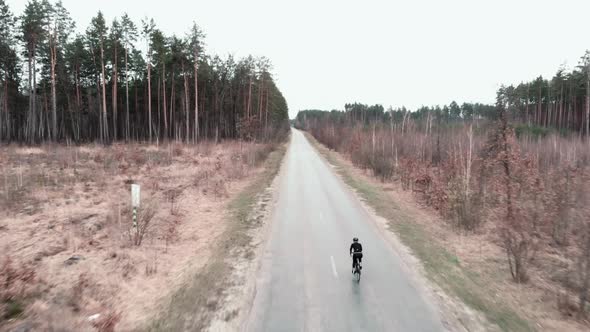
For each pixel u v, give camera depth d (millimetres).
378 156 29797
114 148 36625
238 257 11289
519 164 15227
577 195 12781
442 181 19844
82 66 52562
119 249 11453
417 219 16672
